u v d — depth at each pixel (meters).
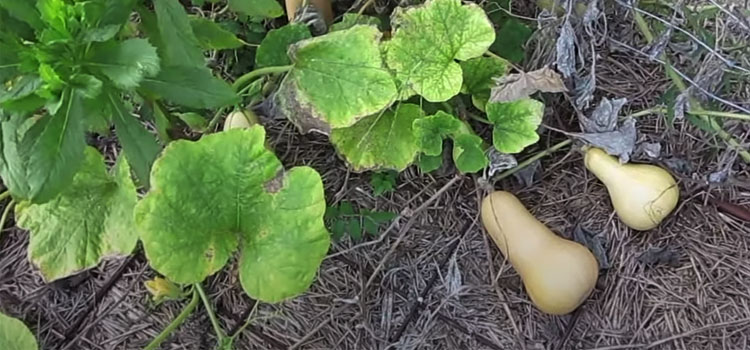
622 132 0.92
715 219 0.97
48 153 0.68
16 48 0.69
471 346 0.93
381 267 0.94
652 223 0.93
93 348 0.93
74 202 0.84
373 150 0.92
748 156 0.96
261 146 0.78
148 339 0.93
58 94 0.69
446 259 0.96
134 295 0.95
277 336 0.93
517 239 0.92
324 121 0.86
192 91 0.73
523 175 0.99
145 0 0.95
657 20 0.97
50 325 0.94
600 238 0.96
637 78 1.04
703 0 1.05
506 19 1.04
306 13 0.98
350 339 0.93
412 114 0.93
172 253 0.74
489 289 0.95
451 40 0.90
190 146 0.76
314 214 0.77
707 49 0.89
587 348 0.92
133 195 0.83
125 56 0.68
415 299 0.95
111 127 1.03
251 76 0.89
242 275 0.77
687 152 1.00
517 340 0.92
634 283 0.95
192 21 0.83
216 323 0.89
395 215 0.96
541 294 0.90
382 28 1.06
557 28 0.93
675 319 0.93
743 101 0.99
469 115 1.00
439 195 0.97
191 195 0.76
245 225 0.78
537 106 0.90
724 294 0.94
